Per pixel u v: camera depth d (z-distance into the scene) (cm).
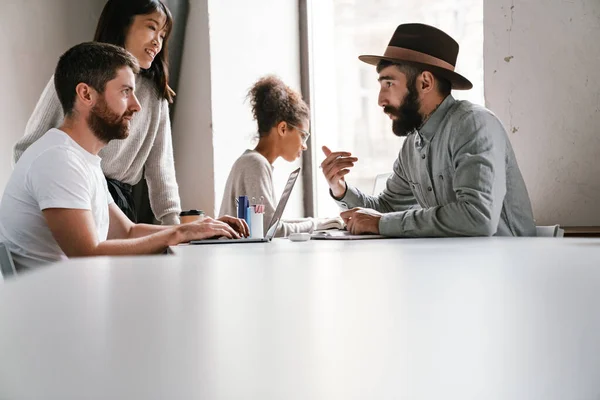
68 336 21
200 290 37
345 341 21
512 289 35
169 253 148
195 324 24
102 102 190
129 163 255
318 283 42
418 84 199
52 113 219
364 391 15
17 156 222
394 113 205
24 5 320
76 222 172
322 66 364
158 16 250
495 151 181
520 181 195
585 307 27
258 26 347
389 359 18
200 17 330
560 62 258
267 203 233
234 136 336
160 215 268
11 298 32
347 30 359
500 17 268
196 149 336
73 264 57
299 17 363
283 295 35
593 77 253
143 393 15
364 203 227
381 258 71
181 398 14
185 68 339
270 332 23
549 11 259
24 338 21
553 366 17
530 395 15
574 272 45
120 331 23
